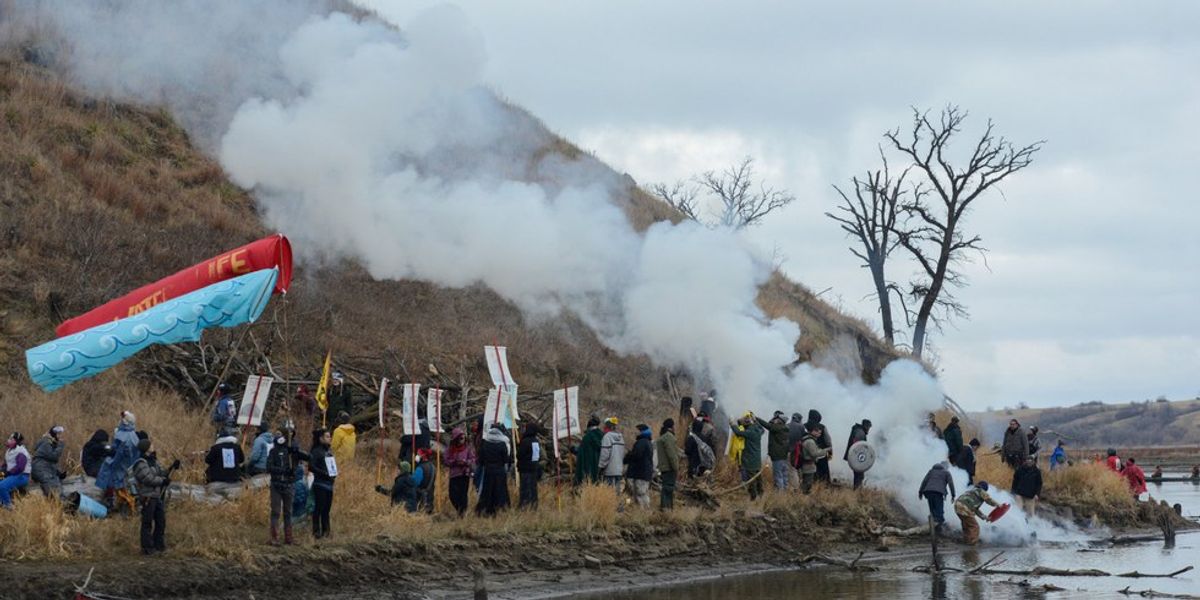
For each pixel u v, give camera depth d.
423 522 21.69
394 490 22.48
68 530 17.69
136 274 30.53
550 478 26.72
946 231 55.91
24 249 29.50
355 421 27.39
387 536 20.39
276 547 18.98
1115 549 30.03
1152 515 36.41
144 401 25.38
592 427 25.52
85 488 20.06
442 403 28.97
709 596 20.80
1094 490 36.03
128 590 16.62
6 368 25.42
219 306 19.95
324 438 20.16
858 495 29.75
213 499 20.83
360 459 25.50
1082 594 21.89
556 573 21.31
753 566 24.17
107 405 24.95
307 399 26.78
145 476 17.92
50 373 18.91
